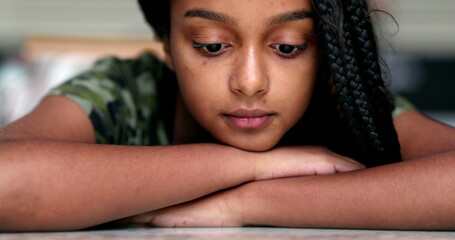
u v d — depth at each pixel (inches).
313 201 39.5
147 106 53.6
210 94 41.7
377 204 38.5
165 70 55.3
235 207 40.8
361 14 41.7
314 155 44.6
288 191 40.3
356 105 42.5
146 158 38.7
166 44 48.1
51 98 46.9
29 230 35.9
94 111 47.6
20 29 158.2
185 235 34.9
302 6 40.3
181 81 43.6
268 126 42.6
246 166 42.4
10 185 34.7
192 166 39.9
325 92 45.6
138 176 37.8
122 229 38.4
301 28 40.9
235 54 41.1
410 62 160.2
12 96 105.0
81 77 50.6
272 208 40.2
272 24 39.9
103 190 36.7
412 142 50.3
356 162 45.2
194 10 40.4
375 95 42.4
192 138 52.0
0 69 126.1
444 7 159.5
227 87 41.3
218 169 41.0
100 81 50.7
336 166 44.1
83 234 35.1
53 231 36.3
